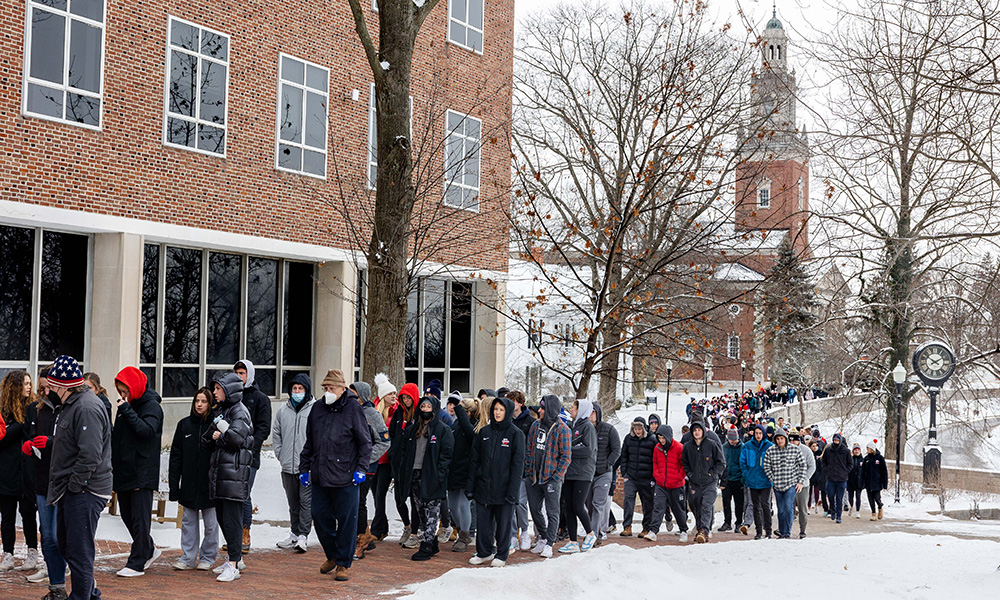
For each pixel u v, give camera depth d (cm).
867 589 928
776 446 1507
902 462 3291
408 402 1130
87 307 1897
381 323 1511
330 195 2261
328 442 905
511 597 812
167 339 2056
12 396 876
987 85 1085
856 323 3375
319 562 1017
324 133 2270
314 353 2377
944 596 889
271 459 1934
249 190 2100
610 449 1338
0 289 1766
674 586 925
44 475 754
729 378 6831
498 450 1034
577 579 874
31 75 1714
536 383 3869
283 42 2172
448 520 1230
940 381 2833
